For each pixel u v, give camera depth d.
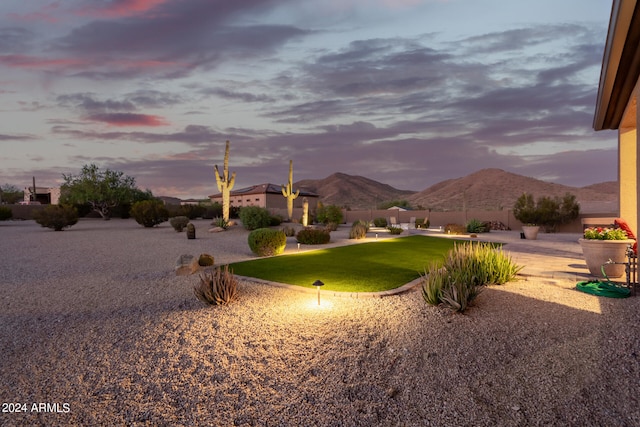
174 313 5.64
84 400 3.32
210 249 13.72
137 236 18.88
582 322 4.59
